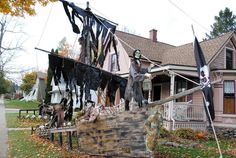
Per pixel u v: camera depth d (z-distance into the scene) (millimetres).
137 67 7812
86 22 8859
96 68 8570
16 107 38625
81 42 8859
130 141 7512
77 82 8258
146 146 7211
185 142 12891
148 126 7250
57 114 12992
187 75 17594
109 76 8773
